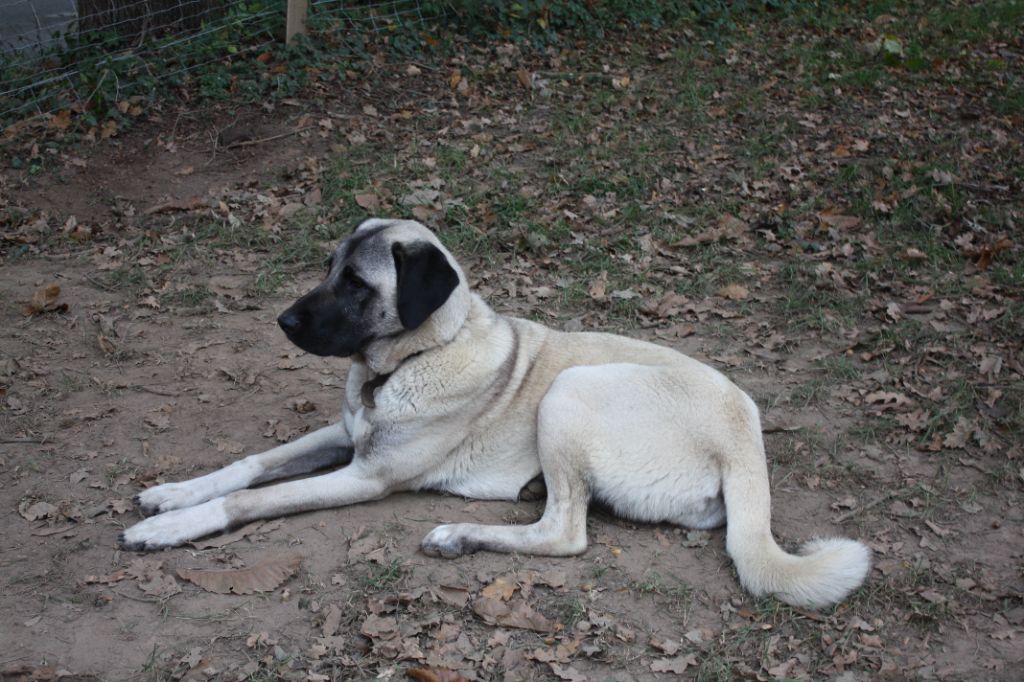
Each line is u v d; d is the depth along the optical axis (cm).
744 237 511
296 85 598
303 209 513
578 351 394
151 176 531
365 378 386
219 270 484
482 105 614
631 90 659
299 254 491
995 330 457
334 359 443
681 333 458
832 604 362
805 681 347
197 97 587
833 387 433
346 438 395
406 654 348
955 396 425
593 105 628
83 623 351
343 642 350
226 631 351
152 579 360
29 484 387
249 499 375
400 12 692
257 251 495
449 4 702
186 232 499
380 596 360
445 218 510
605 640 354
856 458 407
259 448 404
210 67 608
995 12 921
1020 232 514
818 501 392
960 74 754
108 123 558
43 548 368
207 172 535
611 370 382
